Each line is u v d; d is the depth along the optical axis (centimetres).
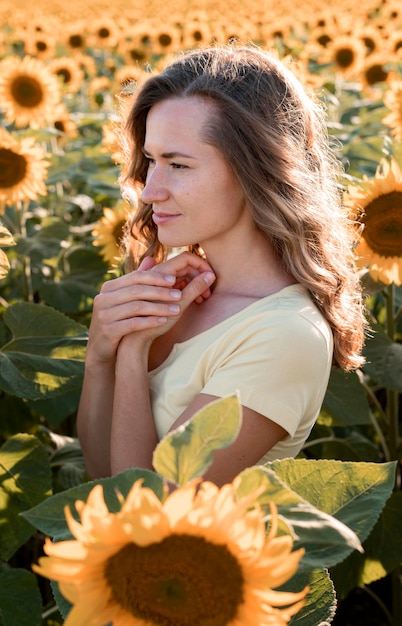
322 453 382
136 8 1808
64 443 370
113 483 141
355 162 523
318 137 230
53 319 285
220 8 1538
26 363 275
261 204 207
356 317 228
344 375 335
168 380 213
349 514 151
